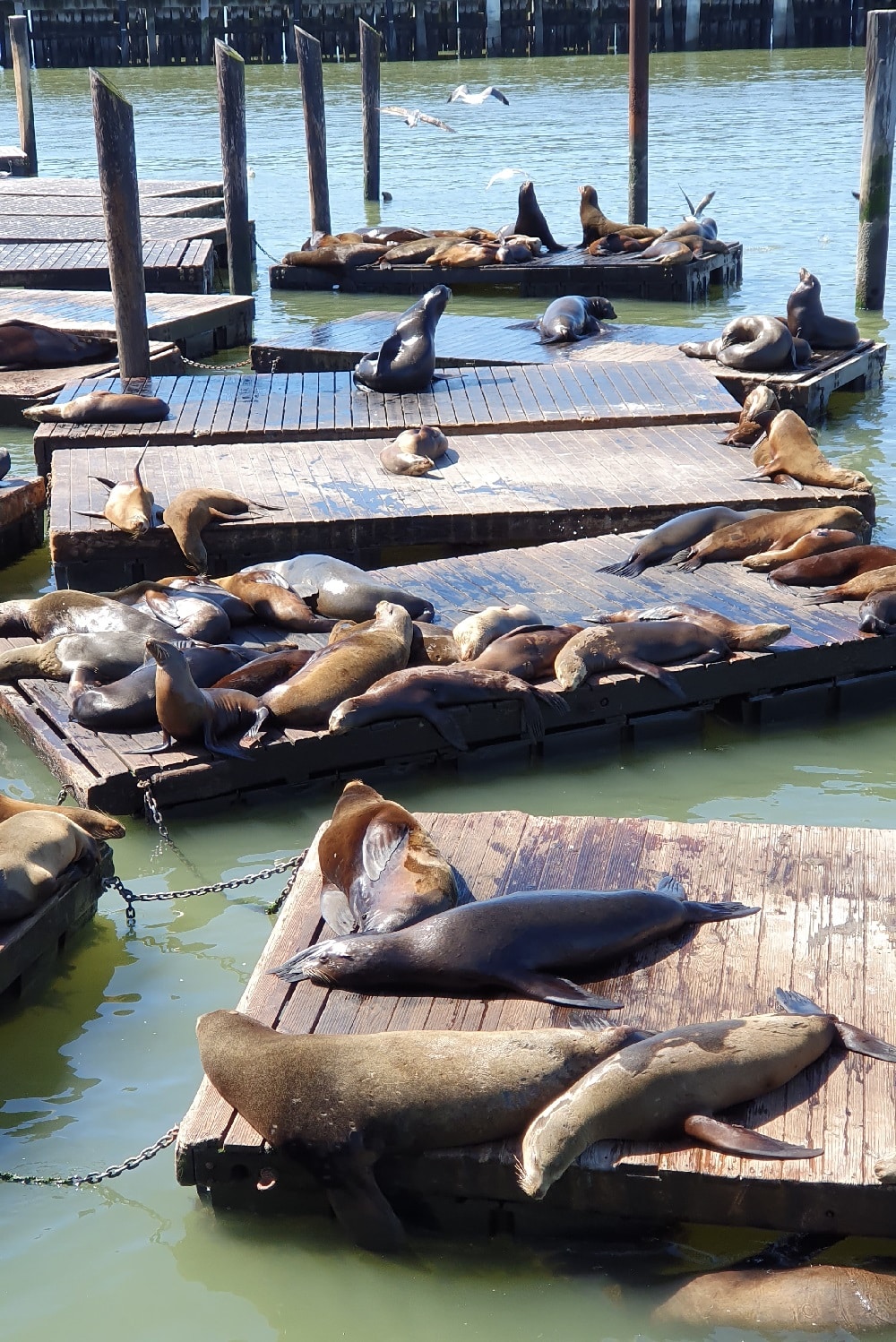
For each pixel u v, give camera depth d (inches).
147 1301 212.2
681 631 397.4
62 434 607.5
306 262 1059.3
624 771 385.1
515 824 305.0
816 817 355.6
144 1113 252.4
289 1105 218.2
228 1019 234.1
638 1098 213.0
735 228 1190.3
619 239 1047.6
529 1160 208.1
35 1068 264.5
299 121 1982.0
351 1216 217.9
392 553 546.3
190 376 707.4
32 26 2669.8
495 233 1117.7
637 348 767.7
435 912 260.2
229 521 501.0
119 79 2534.5
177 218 1205.7
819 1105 220.4
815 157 1515.7
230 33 2625.5
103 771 346.3
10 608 420.8
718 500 514.3
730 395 649.6
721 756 393.1
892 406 730.8
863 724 412.2
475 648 392.8
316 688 367.9
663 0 2546.8
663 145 1638.8
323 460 576.1
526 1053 218.8
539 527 509.4
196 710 353.7
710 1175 209.3
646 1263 215.0
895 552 446.6
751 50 2576.3
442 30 2571.4
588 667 385.7
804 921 267.0
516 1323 205.9
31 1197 233.8
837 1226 209.5
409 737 372.2
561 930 250.2
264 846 346.3
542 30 2566.4
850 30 2541.8
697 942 261.1
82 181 1419.8
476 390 670.5
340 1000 247.3
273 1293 213.3
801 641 406.3
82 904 305.0
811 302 738.8
